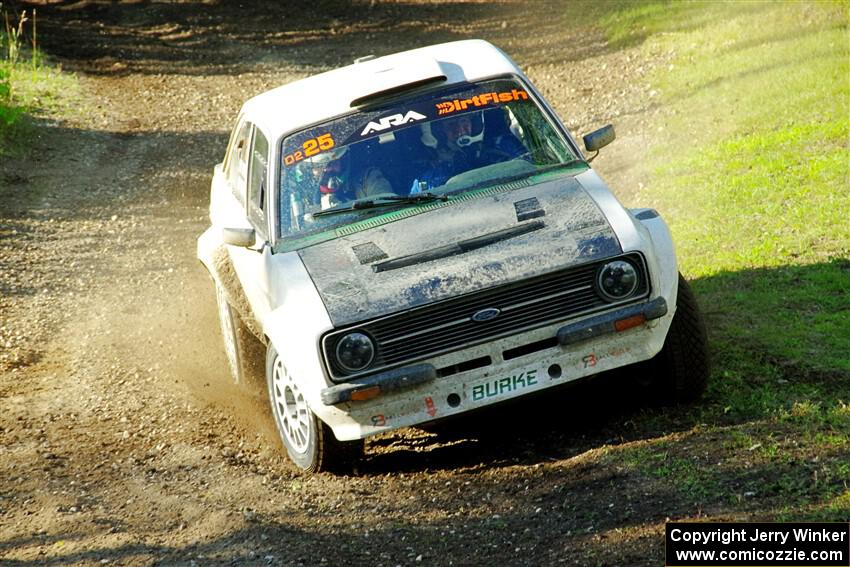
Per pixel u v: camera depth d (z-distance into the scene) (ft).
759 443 66.28
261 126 88.17
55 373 106.01
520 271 69.26
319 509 69.56
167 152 202.49
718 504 59.62
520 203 75.77
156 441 86.48
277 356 77.46
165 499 73.61
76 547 66.28
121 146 207.31
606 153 161.79
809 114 151.43
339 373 68.33
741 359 82.48
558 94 209.26
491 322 69.10
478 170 79.97
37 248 148.56
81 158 197.06
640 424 75.00
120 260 143.74
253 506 70.90
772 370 79.46
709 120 162.81
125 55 288.71
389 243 73.97
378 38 291.58
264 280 76.74
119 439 87.40
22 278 136.05
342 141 81.97
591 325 69.00
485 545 60.75
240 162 95.81
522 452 75.25
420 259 71.51
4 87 209.97
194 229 157.07
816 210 115.44
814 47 181.78
